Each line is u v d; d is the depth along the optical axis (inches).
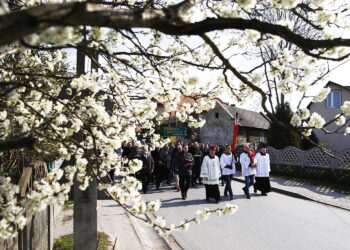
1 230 76.5
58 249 213.9
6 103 110.7
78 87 110.1
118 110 156.2
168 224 313.7
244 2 90.4
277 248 250.4
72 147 114.0
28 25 45.8
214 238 273.6
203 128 1537.9
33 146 77.6
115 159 120.1
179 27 66.3
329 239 271.4
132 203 113.8
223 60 74.7
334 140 1051.3
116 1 132.7
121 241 239.3
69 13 48.9
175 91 146.5
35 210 81.5
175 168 519.8
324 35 107.7
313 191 492.1
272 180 623.2
